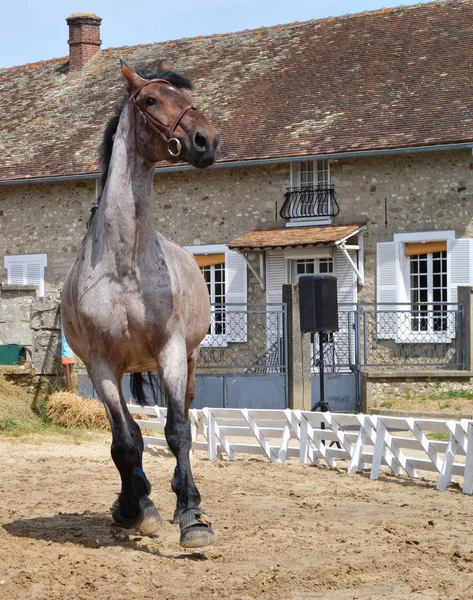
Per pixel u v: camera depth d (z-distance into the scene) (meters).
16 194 29.14
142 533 7.41
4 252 29.25
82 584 6.17
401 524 8.08
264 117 27.23
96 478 10.91
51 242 28.62
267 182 26.09
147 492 7.46
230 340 25.80
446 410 19.62
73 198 28.38
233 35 32.47
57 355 16.41
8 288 16.44
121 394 7.33
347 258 24.44
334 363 21.98
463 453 10.41
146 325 7.01
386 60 27.73
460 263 23.95
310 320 15.05
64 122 31.25
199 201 26.86
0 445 13.55
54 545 7.24
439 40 27.70
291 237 24.80
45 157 29.27
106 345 7.08
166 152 6.88
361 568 6.52
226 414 13.10
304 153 24.97
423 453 13.77
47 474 11.23
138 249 7.03
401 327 24.08
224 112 28.09
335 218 25.33
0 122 32.50
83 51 34.22
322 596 5.91
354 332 21.92
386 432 11.28
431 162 24.31
